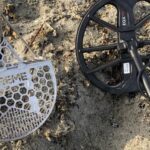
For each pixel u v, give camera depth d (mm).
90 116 921
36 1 1027
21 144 872
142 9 1009
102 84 919
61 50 954
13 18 1012
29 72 844
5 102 832
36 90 846
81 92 922
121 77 940
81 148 904
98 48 921
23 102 834
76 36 915
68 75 930
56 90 849
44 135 883
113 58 947
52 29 973
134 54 896
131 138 896
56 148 889
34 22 1001
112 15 996
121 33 916
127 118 921
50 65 856
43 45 961
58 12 1007
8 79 836
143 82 872
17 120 833
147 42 921
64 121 894
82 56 916
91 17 921
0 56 859
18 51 962
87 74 915
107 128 925
